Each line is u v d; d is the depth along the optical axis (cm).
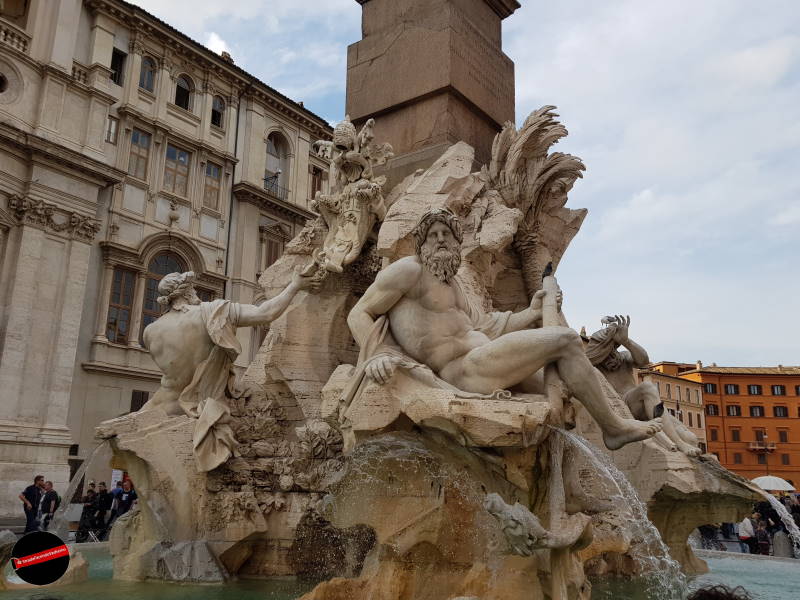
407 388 445
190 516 624
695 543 1222
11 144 2159
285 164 3228
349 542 630
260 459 673
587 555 581
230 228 2942
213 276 2811
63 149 2252
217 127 2952
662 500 708
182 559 599
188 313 695
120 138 2561
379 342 475
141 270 2553
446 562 496
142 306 2552
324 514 557
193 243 2745
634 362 801
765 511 1184
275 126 3178
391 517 505
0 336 2086
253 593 552
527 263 805
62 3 2369
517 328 503
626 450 725
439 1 845
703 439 4600
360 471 523
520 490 434
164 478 624
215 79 2950
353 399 458
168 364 686
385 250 664
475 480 470
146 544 632
